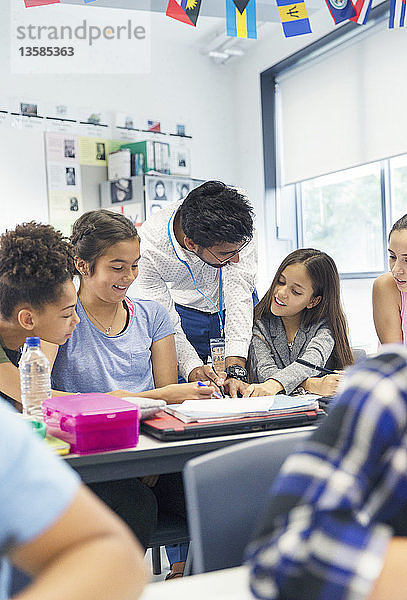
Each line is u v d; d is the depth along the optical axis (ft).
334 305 7.67
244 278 8.05
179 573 6.88
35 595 1.58
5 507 1.65
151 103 14.53
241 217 6.90
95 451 4.47
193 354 7.56
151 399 5.41
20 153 13.01
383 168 12.66
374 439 1.73
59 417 4.65
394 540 1.77
